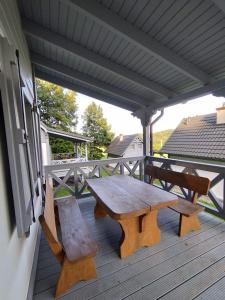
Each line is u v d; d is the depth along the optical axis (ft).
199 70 9.11
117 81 12.01
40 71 12.23
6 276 3.22
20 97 4.40
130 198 6.69
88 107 65.67
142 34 7.47
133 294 4.76
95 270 5.26
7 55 3.50
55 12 7.01
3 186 3.46
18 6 6.61
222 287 4.90
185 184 8.53
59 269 5.77
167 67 9.75
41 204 9.31
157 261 5.94
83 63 10.47
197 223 7.72
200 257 6.07
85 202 11.34
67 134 31.19
